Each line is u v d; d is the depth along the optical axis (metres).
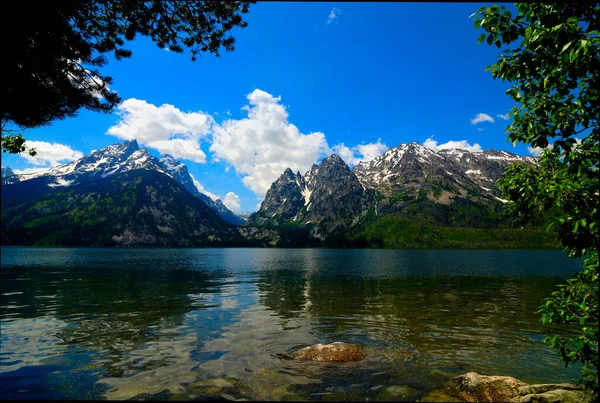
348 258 150.25
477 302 31.77
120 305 29.91
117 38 12.48
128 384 12.49
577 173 8.06
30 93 10.09
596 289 9.21
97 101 11.78
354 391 11.79
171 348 16.92
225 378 13.02
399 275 62.91
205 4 12.38
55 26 9.64
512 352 16.38
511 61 8.49
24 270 73.06
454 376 13.25
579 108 8.30
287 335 19.56
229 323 22.66
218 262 113.12
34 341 18.20
